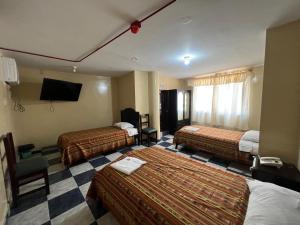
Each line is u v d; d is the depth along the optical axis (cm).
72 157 277
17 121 333
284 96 172
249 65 358
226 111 447
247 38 198
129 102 439
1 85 213
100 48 225
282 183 151
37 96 357
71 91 385
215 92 470
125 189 133
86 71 398
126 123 407
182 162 181
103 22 153
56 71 382
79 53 247
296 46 160
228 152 279
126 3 124
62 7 126
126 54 257
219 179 142
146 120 437
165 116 523
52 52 240
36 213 164
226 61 318
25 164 194
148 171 160
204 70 415
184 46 225
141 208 114
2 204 149
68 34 178
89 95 443
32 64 312
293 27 160
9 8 125
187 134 348
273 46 173
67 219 156
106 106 482
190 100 552
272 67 176
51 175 246
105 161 301
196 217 98
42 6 124
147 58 284
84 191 203
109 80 484
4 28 159
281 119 176
